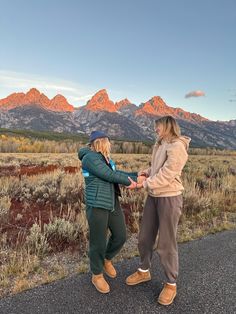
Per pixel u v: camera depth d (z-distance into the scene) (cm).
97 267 349
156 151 354
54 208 754
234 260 441
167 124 339
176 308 318
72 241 525
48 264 438
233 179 1180
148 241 360
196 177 1216
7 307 314
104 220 346
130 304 323
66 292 345
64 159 2362
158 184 327
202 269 410
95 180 347
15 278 387
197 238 544
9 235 553
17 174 1455
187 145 339
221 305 325
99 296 337
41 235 496
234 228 609
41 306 316
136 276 366
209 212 723
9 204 718
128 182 345
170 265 332
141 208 746
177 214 336
